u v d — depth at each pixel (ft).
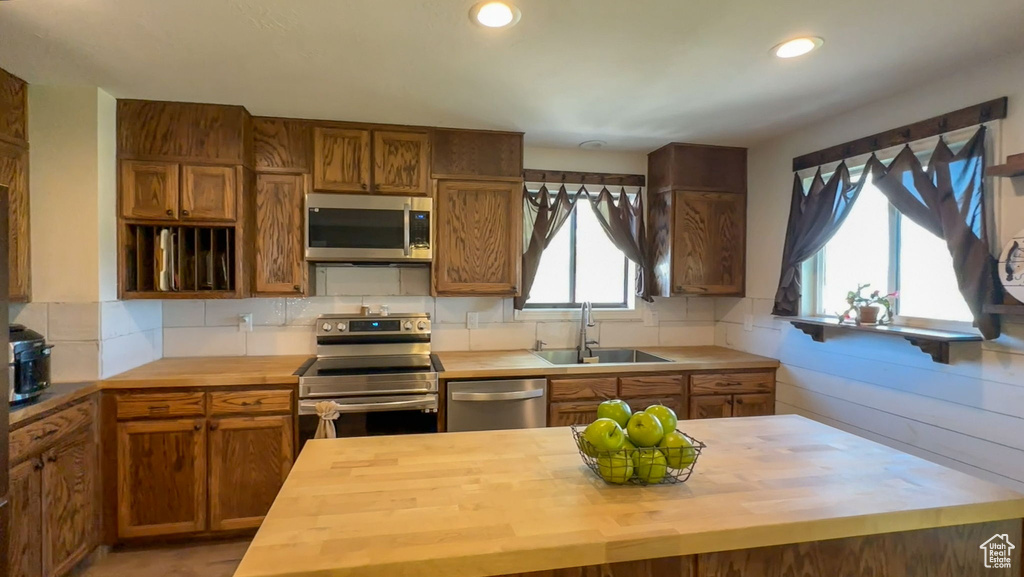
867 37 6.24
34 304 7.87
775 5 5.54
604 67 7.21
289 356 10.43
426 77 7.61
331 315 10.14
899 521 3.51
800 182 9.96
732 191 11.39
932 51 6.57
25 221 7.75
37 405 6.60
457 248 10.27
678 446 3.84
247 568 2.77
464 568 2.93
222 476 8.42
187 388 8.31
